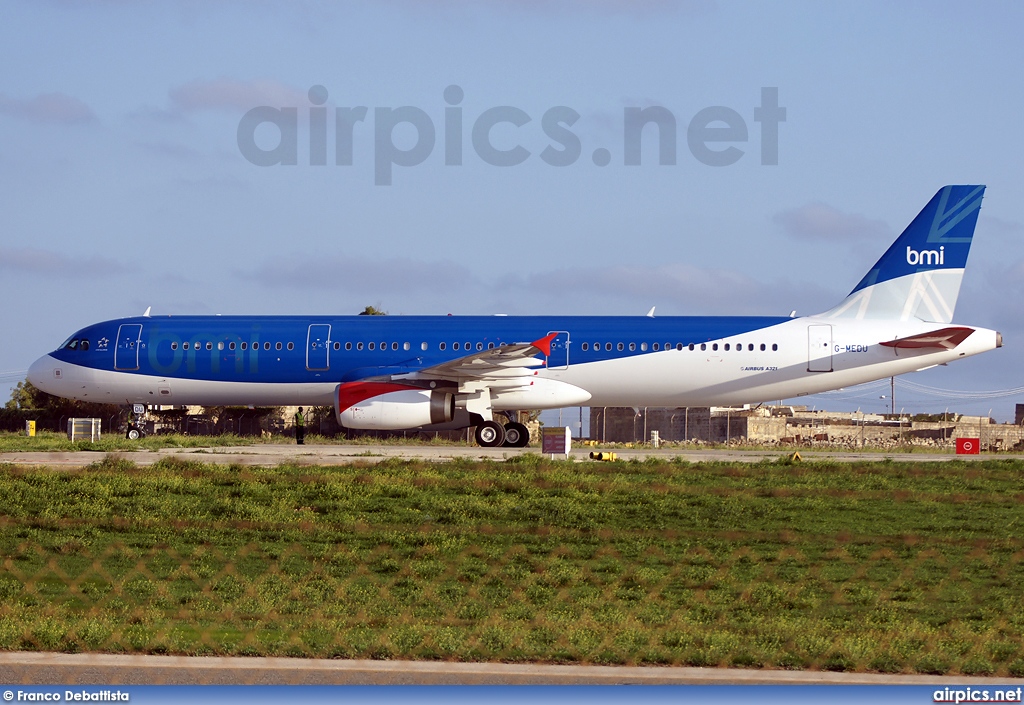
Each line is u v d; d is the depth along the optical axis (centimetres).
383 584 4412
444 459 9194
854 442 18862
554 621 3584
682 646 3231
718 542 5525
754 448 13500
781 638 3381
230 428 16650
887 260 10794
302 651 3092
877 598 4225
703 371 10644
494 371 10331
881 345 10575
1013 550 5362
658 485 7525
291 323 11119
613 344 10675
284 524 5888
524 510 6419
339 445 12162
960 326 10281
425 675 2858
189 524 5925
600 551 5231
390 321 11069
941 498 7150
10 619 3481
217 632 3403
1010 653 3316
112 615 3694
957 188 10750
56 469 7931
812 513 6544
